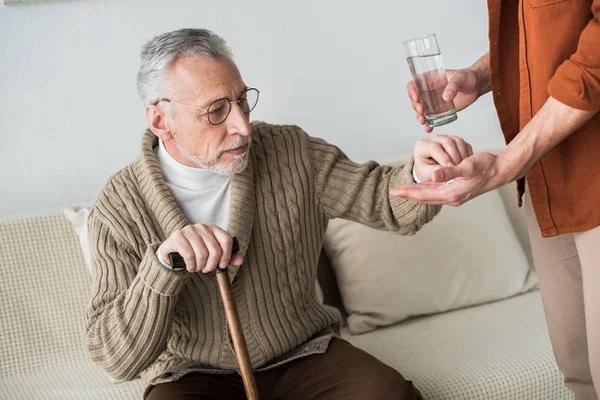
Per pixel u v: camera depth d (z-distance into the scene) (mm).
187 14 2346
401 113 2646
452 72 1732
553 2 1366
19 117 2227
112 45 2287
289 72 2480
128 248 1609
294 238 1710
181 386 1582
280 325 1681
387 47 2596
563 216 1480
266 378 1662
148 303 1465
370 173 1731
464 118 2754
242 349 1428
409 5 2609
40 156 2260
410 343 2049
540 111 1356
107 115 2309
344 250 2227
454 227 2301
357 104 2580
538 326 2064
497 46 1547
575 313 1623
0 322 2045
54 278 2094
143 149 1683
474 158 1344
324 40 2508
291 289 1710
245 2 2398
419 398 1627
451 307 2252
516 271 2330
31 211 2117
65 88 2260
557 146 1447
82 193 2314
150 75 1568
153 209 1623
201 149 1567
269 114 2482
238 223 1624
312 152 1776
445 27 2676
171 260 1403
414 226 1670
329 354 1675
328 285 2311
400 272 2213
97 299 1568
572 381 1699
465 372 1825
